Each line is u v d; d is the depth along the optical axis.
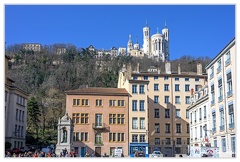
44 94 112.81
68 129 42.44
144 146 55.28
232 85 35.78
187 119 66.38
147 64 120.31
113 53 164.62
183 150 64.50
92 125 54.72
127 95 56.97
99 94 56.16
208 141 44.25
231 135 35.94
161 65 115.06
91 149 53.78
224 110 38.38
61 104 106.75
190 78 68.44
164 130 65.12
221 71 39.91
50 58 135.38
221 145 39.38
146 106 57.19
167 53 199.75
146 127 56.31
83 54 140.12
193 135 54.91
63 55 137.12
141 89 57.88
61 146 41.59
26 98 62.56
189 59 94.50
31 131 87.25
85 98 55.81
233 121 35.50
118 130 55.34
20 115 58.72
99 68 129.38
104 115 55.66
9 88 54.16
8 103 53.78
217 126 41.12
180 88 67.69
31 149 58.28
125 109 56.47
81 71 125.94
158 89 66.94
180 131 65.56
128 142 55.09
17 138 56.12
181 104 66.94
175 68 92.38
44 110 100.81
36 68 126.56
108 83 115.62
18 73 120.56
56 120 98.50
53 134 87.19
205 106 48.00
